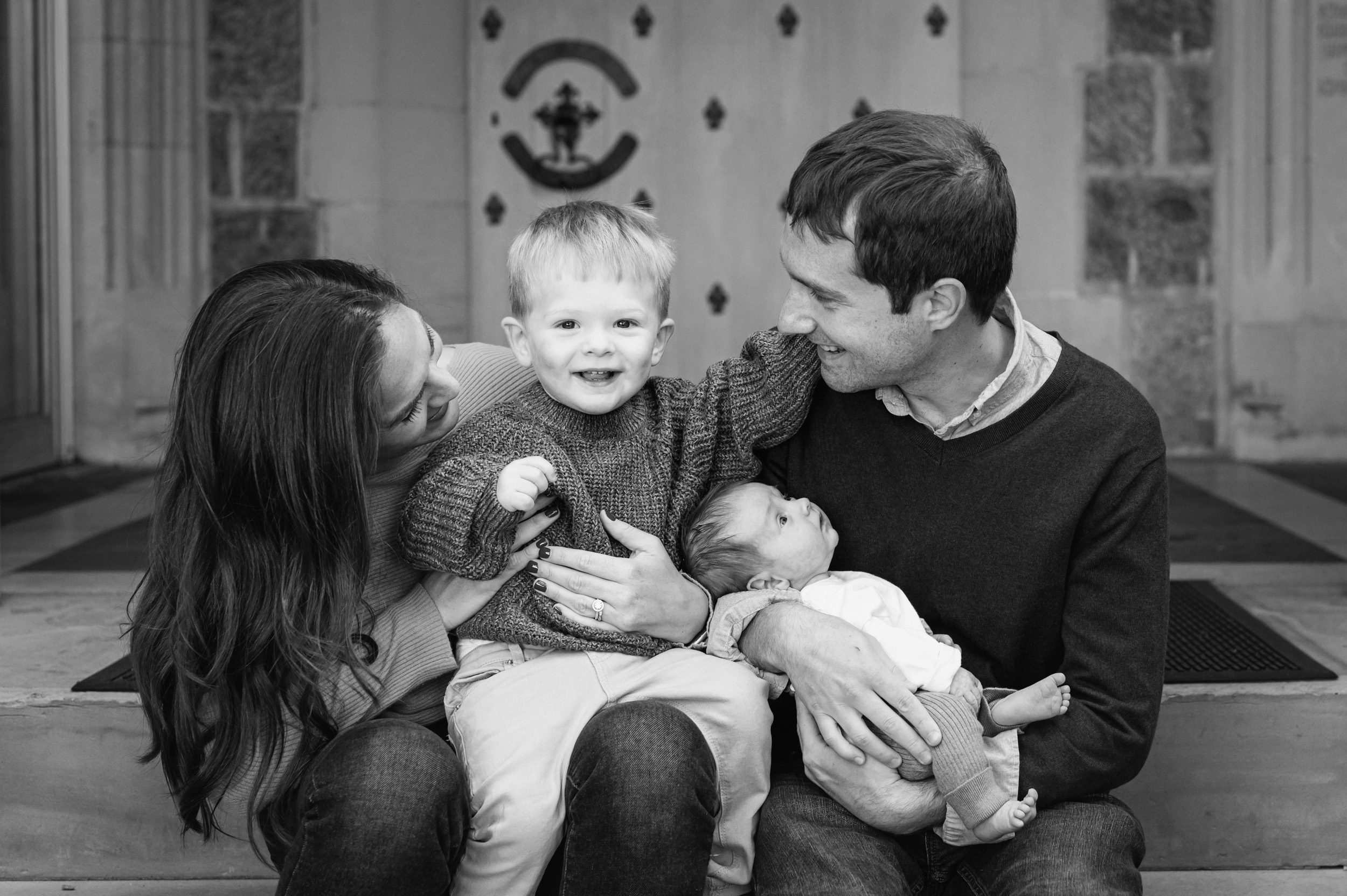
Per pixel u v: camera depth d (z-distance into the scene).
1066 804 1.70
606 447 1.82
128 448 5.20
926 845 1.73
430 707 1.83
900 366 1.71
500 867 1.63
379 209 5.35
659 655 1.76
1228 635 2.46
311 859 1.51
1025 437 1.74
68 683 2.19
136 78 5.11
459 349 2.02
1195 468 4.97
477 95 5.41
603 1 5.38
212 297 1.63
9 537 3.62
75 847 2.14
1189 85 5.21
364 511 1.60
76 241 5.15
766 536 1.81
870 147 1.62
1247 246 5.17
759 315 5.49
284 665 1.60
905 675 1.67
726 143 5.43
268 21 5.29
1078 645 1.70
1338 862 2.19
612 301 1.75
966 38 5.30
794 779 1.80
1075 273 5.30
